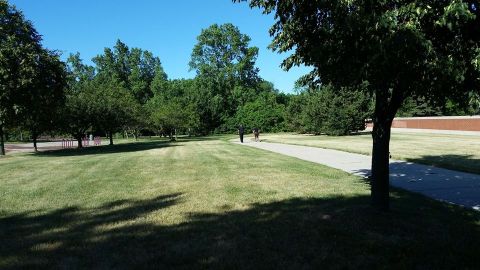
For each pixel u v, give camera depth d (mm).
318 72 7363
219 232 7012
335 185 11469
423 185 11398
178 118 50594
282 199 9633
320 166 16000
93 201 9758
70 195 10555
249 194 10297
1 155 27531
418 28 5488
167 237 6777
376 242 6383
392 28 5359
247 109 68438
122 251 6133
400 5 5676
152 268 5477
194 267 5480
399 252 5945
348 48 6059
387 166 8094
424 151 21156
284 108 66062
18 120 25578
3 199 10133
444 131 48469
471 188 10883
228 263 5594
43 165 18484
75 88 38344
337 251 6016
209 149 27109
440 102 6793
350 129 46375
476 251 5980
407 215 7953
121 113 38094
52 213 8594
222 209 8703
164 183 12266
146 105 72250
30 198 10227
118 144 42812
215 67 77750
